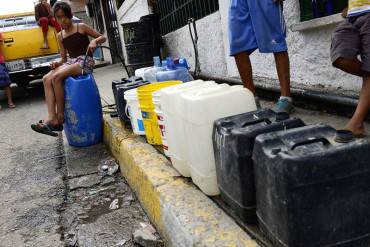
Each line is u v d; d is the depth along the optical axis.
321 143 1.58
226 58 5.91
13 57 9.73
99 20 19.94
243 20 3.41
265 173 1.66
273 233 1.69
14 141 6.09
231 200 2.08
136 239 2.65
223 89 2.31
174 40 8.44
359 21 2.54
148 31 8.31
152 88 3.42
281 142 1.68
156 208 2.67
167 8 8.77
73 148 5.08
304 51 4.11
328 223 1.54
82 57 5.09
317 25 3.65
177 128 2.58
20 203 3.67
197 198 2.38
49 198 3.70
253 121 1.98
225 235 1.95
